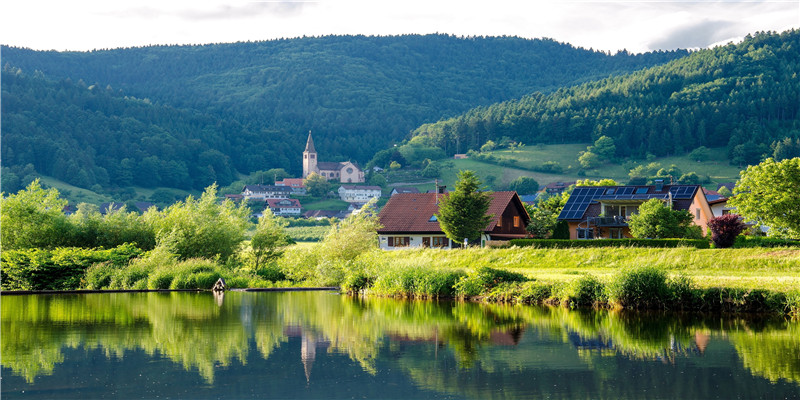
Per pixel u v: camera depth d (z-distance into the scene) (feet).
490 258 178.40
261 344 82.94
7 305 121.90
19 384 64.18
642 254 165.78
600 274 141.59
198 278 156.25
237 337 87.71
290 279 178.19
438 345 82.12
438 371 69.15
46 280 158.20
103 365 71.77
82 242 187.93
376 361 73.97
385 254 153.48
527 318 102.47
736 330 90.17
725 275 134.31
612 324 95.71
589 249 173.88
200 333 90.74
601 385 63.87
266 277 178.91
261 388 63.10
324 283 163.22
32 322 100.01
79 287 159.53
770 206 183.73
